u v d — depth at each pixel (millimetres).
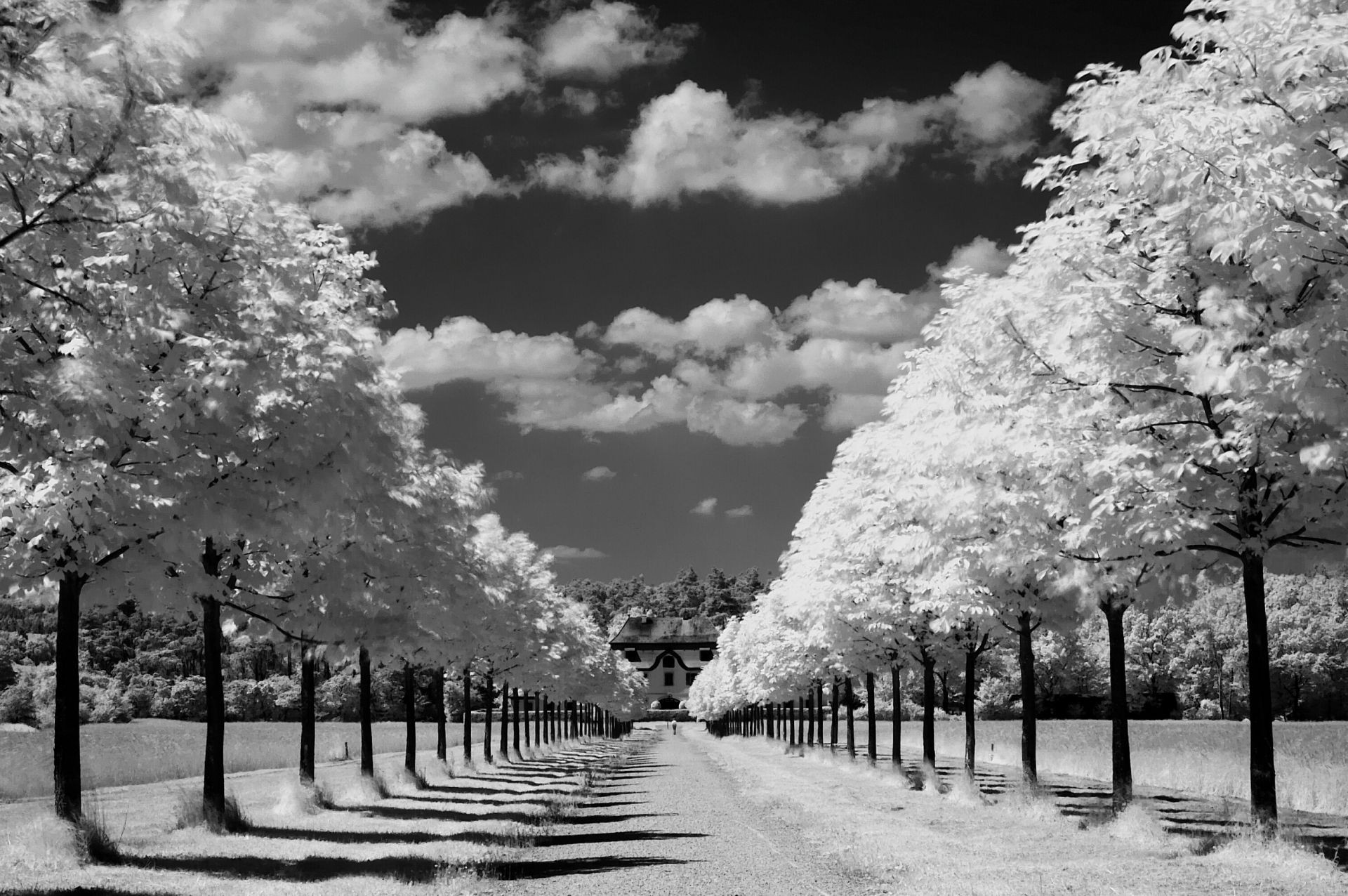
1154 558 14828
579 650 65625
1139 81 13602
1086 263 14492
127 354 10844
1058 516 15844
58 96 9148
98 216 10016
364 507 17562
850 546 32062
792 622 49000
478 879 13383
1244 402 11945
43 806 25938
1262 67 11492
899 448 21359
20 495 12430
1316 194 10594
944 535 20547
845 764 44031
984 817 20875
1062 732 65875
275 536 14273
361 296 18625
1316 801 24969
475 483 25641
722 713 128250
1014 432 15375
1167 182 11859
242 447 13734
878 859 14875
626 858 15852
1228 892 11062
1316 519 13727
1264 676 13961
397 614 22891
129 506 12547
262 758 47219
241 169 13719
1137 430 13938
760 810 24438
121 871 12953
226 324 13219
